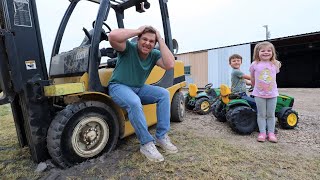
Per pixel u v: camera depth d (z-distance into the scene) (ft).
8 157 7.75
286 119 10.14
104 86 7.90
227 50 42.68
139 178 6.13
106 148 7.59
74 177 6.21
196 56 47.65
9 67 6.59
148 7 10.87
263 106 8.93
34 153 7.00
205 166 6.64
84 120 6.94
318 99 21.59
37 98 6.82
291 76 63.93
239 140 9.02
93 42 7.44
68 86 6.52
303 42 39.70
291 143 8.62
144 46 7.15
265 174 6.20
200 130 10.54
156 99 7.80
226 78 43.14
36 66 6.88
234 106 10.08
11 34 6.37
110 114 7.62
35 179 6.30
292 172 6.35
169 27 10.94
